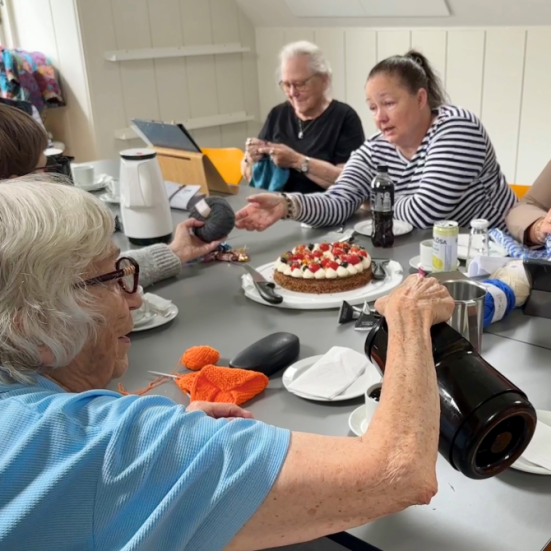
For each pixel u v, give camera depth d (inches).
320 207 79.5
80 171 103.9
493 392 29.8
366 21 145.6
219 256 70.2
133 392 44.9
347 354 46.4
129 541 24.9
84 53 148.5
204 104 172.2
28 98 151.6
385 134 83.0
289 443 27.5
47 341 28.2
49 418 26.0
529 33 121.2
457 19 129.4
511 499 32.9
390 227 71.3
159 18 157.2
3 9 163.2
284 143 124.9
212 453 26.2
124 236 81.3
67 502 24.9
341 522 27.3
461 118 79.1
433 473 28.2
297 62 115.0
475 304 42.5
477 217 82.8
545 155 128.3
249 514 26.1
